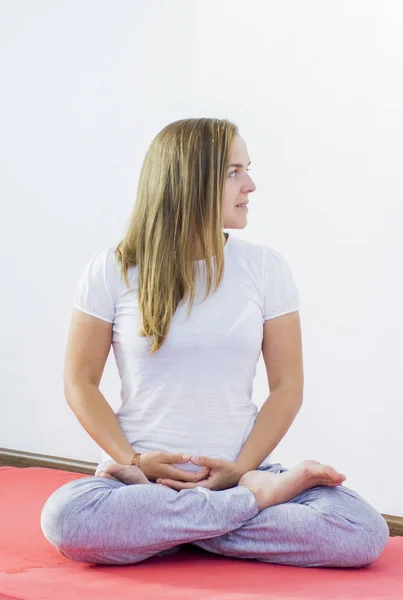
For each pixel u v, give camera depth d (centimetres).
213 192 205
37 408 372
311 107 305
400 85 287
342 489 188
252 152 318
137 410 203
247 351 202
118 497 177
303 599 151
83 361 209
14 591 156
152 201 209
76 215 363
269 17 316
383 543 183
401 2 287
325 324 302
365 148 294
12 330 379
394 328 288
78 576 169
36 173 373
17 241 378
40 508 251
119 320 208
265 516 183
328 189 301
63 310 366
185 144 208
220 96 327
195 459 190
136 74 349
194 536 179
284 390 209
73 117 364
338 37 300
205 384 199
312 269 304
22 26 377
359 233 295
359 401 295
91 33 360
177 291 201
